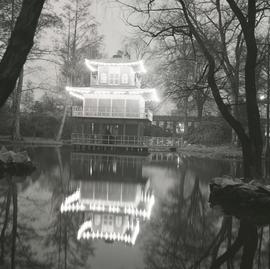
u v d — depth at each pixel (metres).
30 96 56.72
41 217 7.45
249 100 11.17
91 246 5.64
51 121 52.62
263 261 5.09
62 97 55.44
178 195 11.48
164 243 5.98
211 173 17.91
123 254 5.27
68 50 44.12
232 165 22.67
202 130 43.66
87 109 39.62
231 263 4.96
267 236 6.57
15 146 31.47
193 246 5.86
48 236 6.06
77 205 9.17
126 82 39.62
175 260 5.07
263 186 9.91
